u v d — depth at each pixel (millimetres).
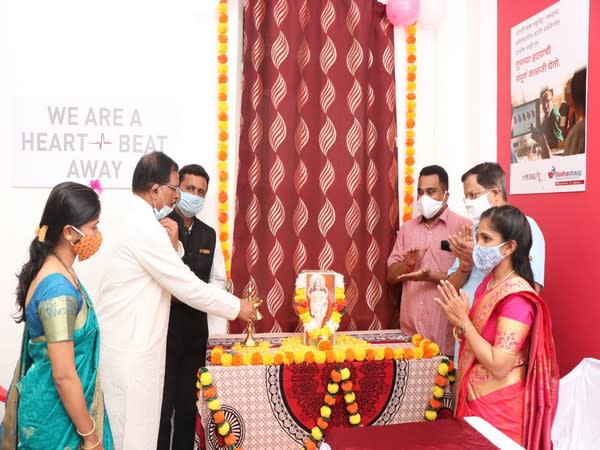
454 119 2850
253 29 2648
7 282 2537
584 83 2047
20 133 2523
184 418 2324
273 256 2627
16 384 1454
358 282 2725
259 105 2660
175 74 2629
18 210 2541
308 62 2686
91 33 2566
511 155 2580
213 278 2441
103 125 2578
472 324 1686
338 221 2689
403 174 2873
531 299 1584
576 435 1708
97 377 1542
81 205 1458
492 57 2719
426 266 2451
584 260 2064
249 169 2645
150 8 2605
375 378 1980
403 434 1330
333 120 2697
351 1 2721
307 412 1924
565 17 2156
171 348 2264
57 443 1409
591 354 2021
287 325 2643
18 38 2516
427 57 2895
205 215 2654
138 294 1838
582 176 2062
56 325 1364
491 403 1613
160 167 1898
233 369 1872
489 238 1652
